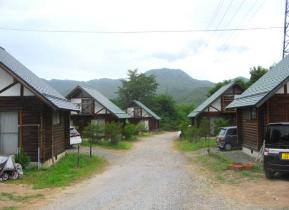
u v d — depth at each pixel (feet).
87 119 145.18
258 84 73.41
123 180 44.93
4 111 53.57
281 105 58.18
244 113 76.02
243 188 36.50
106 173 53.57
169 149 106.22
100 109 144.46
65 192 36.94
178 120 277.64
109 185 41.01
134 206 28.96
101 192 36.24
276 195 31.91
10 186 40.42
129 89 303.27
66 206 29.78
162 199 31.71
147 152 96.73
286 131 39.58
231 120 138.10
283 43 94.99
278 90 57.98
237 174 46.24
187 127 144.15
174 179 45.06
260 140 60.39
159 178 46.21
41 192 36.94
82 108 144.46
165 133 230.07
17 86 53.47
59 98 67.31
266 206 27.99
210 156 71.72
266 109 59.00
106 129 113.60
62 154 72.08
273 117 58.34
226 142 84.17
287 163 38.99
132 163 69.26
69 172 51.62
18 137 53.31
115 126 114.83
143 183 41.88
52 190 38.17
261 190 34.68
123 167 62.08
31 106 53.42
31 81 57.00
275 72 67.10
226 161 59.52
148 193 34.94
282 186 36.09
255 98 61.72
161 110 282.56
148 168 59.36
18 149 52.44
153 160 74.69
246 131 73.26
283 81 55.36
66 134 86.28
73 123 145.28
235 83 135.54
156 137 180.14
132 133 147.13
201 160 68.03
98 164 65.57
